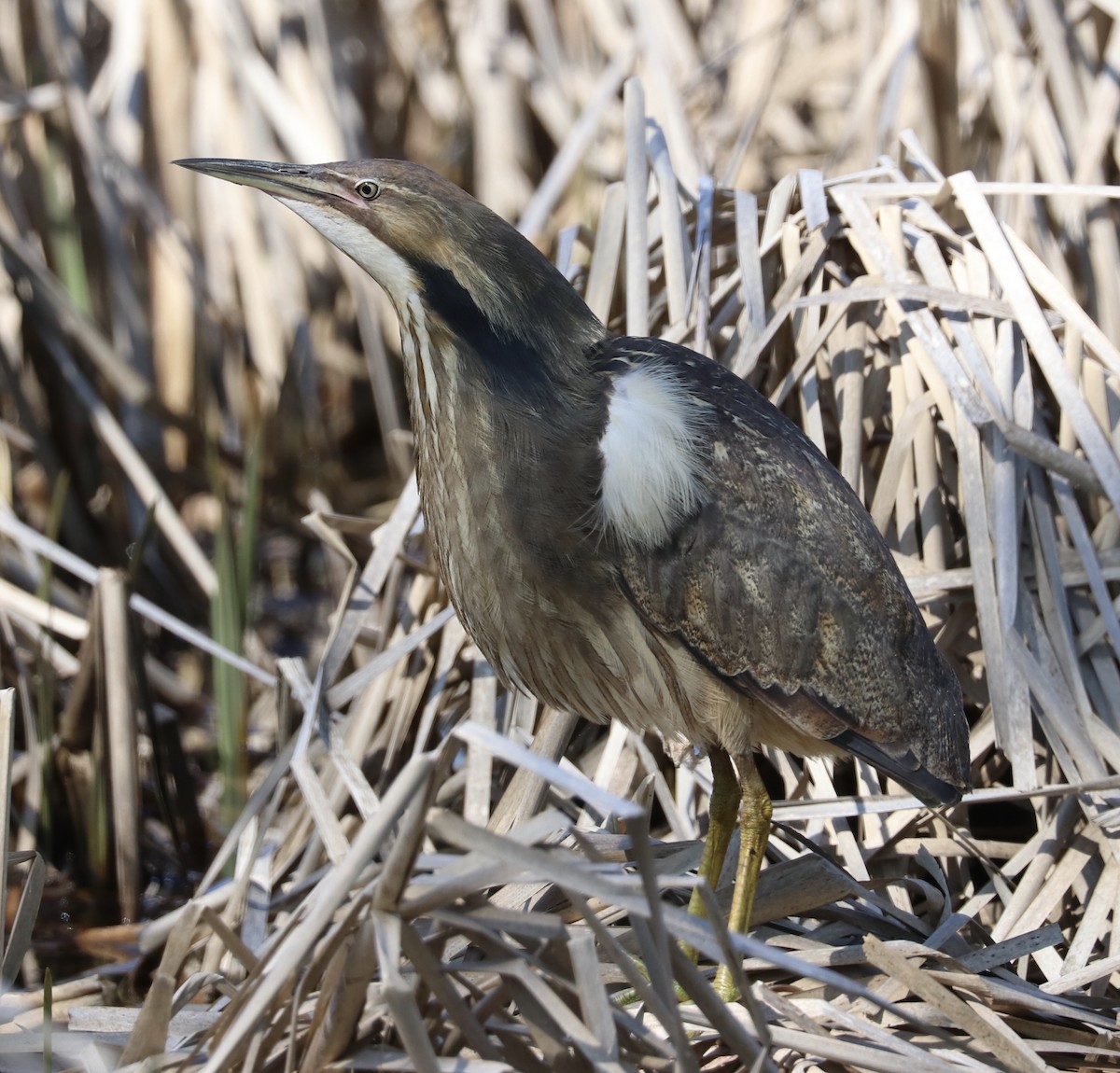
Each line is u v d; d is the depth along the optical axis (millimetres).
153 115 10258
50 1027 4465
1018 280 6477
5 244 9375
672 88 8688
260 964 4242
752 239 6852
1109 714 6043
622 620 5320
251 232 10219
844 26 10859
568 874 3787
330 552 10039
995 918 5777
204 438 9930
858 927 5359
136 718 7059
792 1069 4574
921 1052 4480
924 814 5836
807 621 5223
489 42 10852
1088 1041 4805
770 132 10461
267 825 6043
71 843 7438
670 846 5586
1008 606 5980
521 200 10680
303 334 10445
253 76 9938
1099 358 6594
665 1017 3994
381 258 5609
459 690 6625
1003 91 7910
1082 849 5648
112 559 9867
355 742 6402
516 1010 4668
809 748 5551
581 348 5504
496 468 5309
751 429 5332
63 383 9844
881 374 6758
